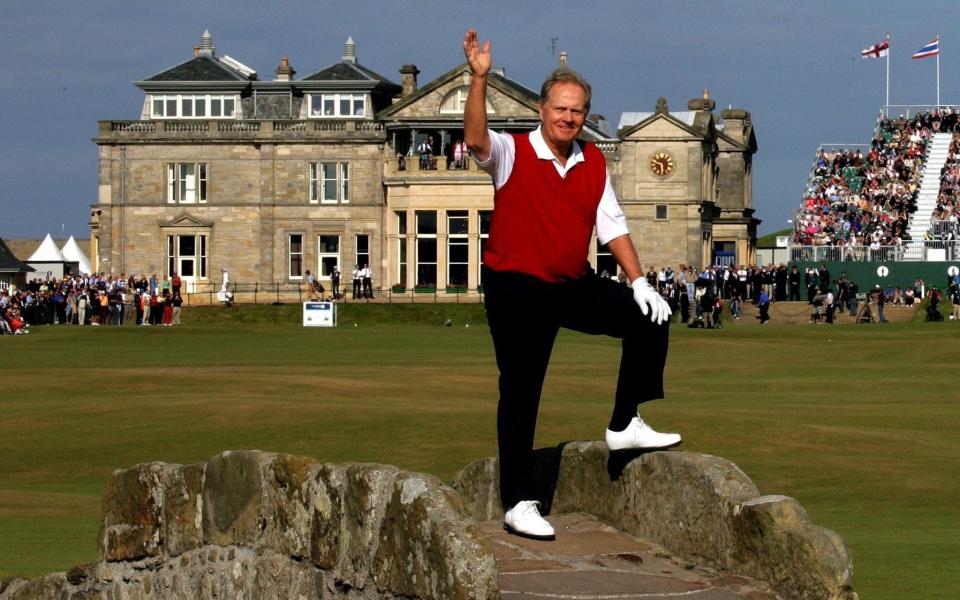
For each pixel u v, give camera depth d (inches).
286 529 399.9
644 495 403.2
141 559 482.0
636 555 388.2
